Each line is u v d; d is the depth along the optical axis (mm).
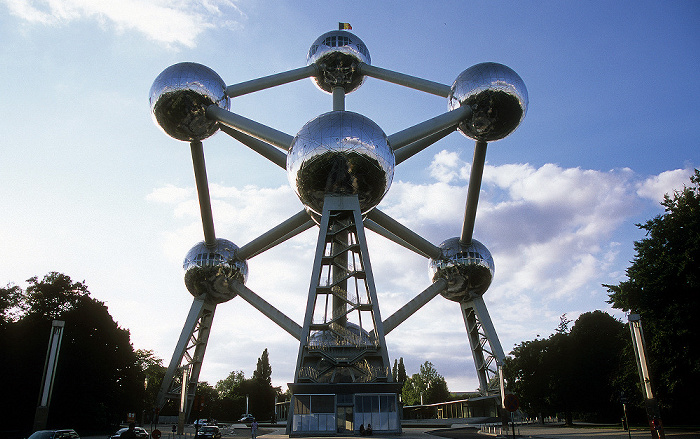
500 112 53125
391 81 64562
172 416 94688
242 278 68000
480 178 59188
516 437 37000
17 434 48156
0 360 47875
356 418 41188
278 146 51531
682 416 50969
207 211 62062
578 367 56562
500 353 69125
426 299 65188
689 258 32219
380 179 46844
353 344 45031
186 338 68750
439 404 90500
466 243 68125
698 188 36062
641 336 27250
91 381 54188
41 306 54312
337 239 49188
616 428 47688
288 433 40812
